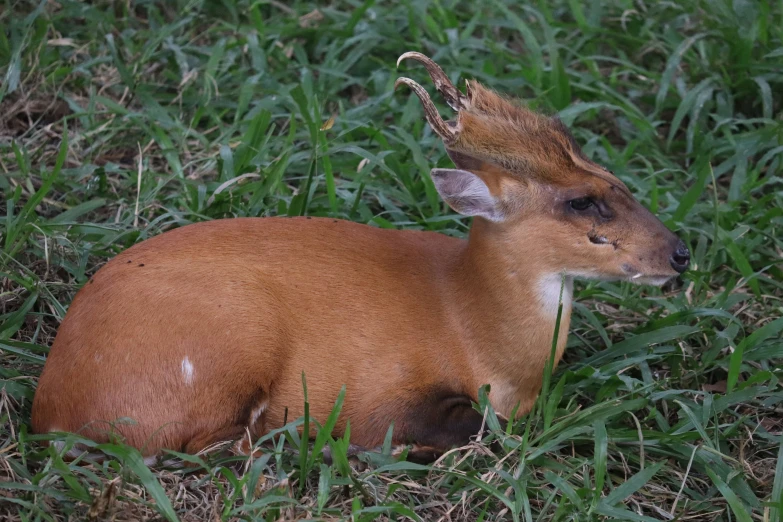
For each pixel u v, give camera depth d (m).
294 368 9.63
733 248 11.91
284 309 9.61
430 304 9.92
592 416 9.90
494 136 9.75
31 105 14.05
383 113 14.44
